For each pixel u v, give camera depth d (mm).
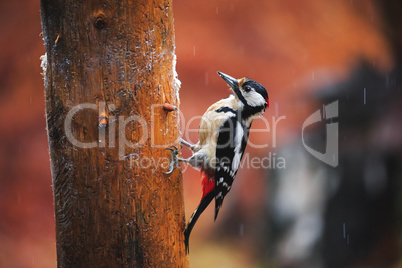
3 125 21703
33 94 22797
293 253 14109
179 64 24188
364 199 12773
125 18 5684
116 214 5859
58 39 5633
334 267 13242
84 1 5547
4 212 18734
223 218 17562
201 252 16797
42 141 21422
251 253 15758
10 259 16938
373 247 12930
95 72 5680
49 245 17750
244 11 25797
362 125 12781
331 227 13289
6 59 23344
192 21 25359
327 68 22922
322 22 25547
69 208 5863
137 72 5820
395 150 12148
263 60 24875
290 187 14594
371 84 13055
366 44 23422
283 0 25828
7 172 20172
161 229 6160
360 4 24578
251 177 17578
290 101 21578
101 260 5898
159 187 6113
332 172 13289
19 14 24125
